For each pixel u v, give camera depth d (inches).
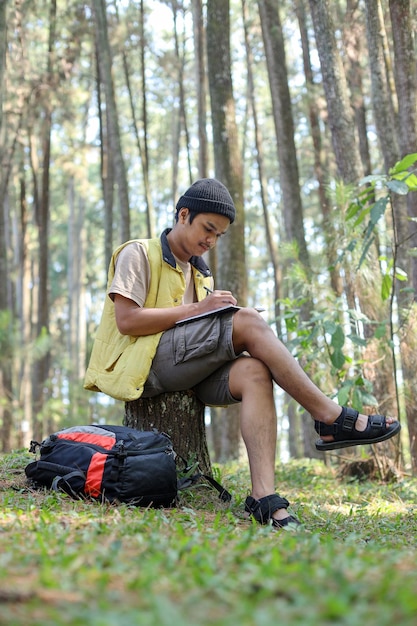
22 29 491.2
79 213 890.1
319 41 265.4
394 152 280.2
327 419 113.4
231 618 47.9
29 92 491.8
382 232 218.8
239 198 300.0
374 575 61.5
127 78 524.7
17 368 578.2
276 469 235.0
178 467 133.3
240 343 119.0
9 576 60.9
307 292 234.1
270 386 117.0
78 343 833.5
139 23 530.0
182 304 130.8
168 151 857.5
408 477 215.0
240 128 792.3
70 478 112.0
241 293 299.3
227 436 331.6
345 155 259.9
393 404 223.0
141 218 955.3
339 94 262.4
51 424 578.2
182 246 130.4
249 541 81.0
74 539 80.9
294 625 46.4
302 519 122.6
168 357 122.3
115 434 117.0
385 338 213.5
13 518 93.7
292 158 350.6
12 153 488.1
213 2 300.5
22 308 710.5
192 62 676.7
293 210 347.9
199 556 68.2
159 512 105.0
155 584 58.2
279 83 353.7
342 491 185.2
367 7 280.2
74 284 899.4
